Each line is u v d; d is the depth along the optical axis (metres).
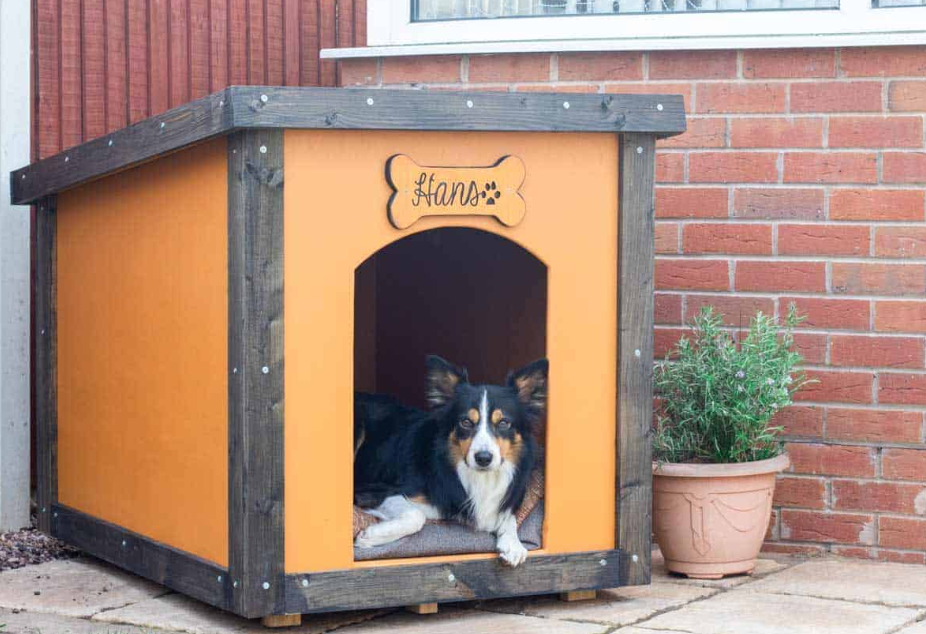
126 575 3.98
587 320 3.68
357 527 3.55
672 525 3.92
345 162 3.48
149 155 3.65
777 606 3.69
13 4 4.40
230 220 3.44
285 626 3.54
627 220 3.68
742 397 3.95
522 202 3.60
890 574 3.99
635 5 4.42
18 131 4.43
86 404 4.12
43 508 4.30
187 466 3.64
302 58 5.02
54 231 4.28
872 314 4.14
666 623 3.55
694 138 4.23
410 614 3.64
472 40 4.52
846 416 4.16
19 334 4.44
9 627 3.54
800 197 4.18
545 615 3.63
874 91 4.13
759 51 4.19
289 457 3.45
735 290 4.23
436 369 3.71
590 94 3.61
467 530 3.63
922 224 4.11
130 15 4.71
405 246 4.62
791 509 4.20
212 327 3.53
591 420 3.69
